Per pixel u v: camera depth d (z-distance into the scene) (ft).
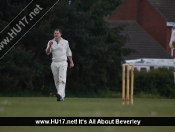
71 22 469.57
